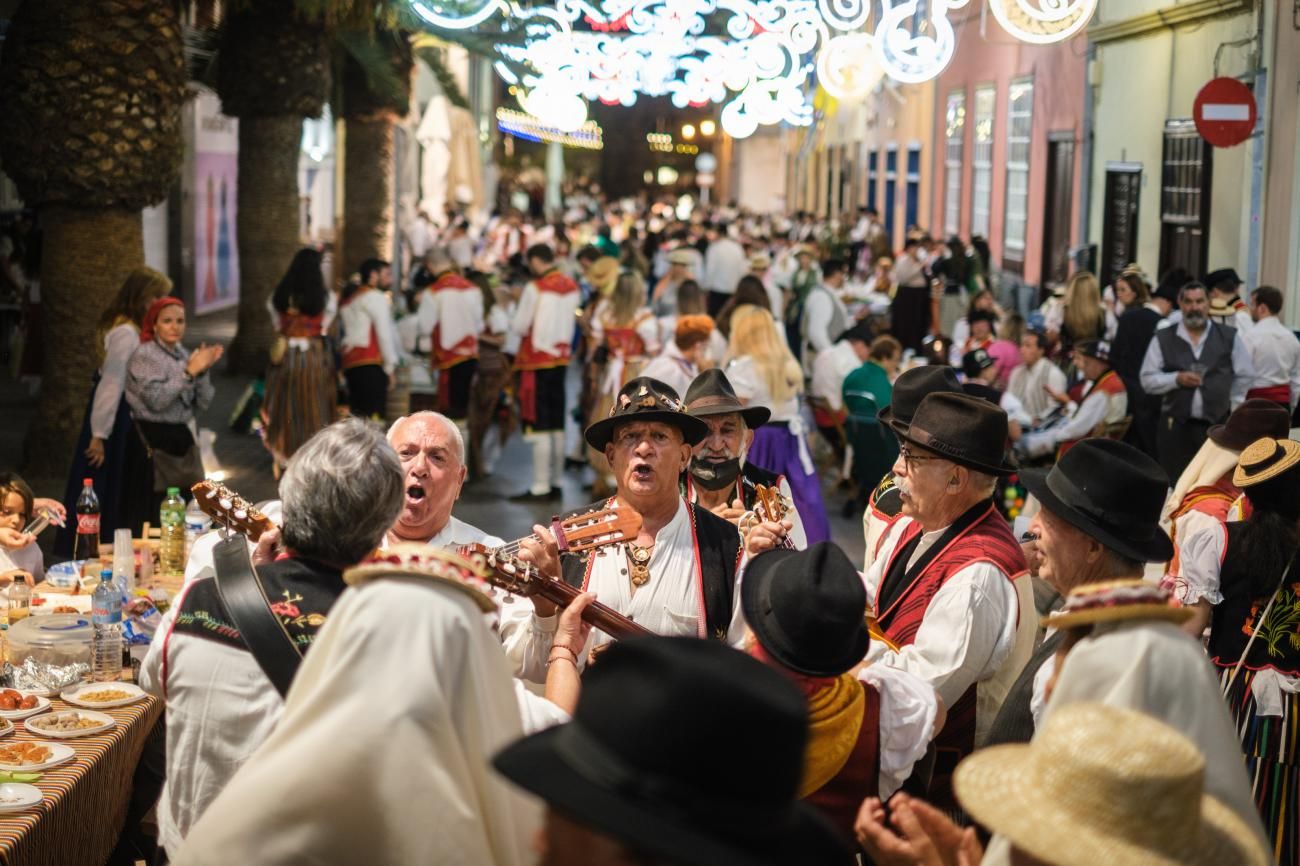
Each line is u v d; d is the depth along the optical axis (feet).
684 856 4.99
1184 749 6.25
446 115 93.91
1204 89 39.11
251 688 9.44
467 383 40.70
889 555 13.96
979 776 6.82
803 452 25.96
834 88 40.86
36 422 35.53
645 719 5.19
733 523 13.05
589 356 43.14
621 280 37.86
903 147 96.63
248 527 11.55
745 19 39.37
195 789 9.55
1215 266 45.37
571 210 149.07
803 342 53.57
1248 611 15.07
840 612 9.25
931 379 15.76
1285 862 14.87
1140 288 41.55
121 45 33.83
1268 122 41.09
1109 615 7.75
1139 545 10.86
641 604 12.30
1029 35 34.94
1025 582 12.67
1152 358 35.27
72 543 26.43
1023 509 27.76
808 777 9.63
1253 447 15.26
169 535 20.27
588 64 40.45
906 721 10.15
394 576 7.71
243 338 56.59
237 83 53.01
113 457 26.09
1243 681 15.05
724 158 205.16
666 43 39.73
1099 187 57.62
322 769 7.20
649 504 12.62
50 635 15.71
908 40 36.22
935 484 12.90
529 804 7.88
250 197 55.01
